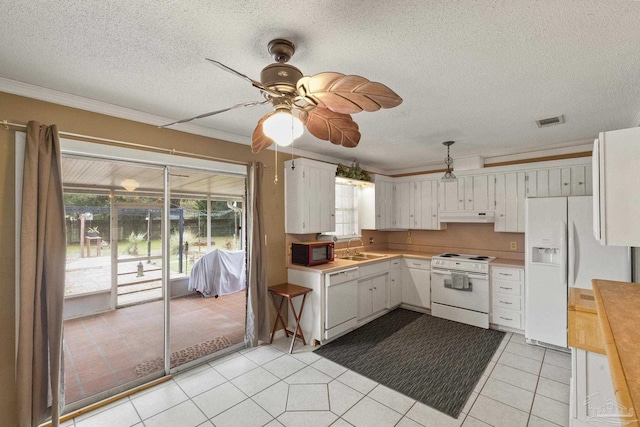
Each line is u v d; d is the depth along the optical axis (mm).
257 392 2473
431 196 4867
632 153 1240
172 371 2764
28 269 1926
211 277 3674
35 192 1972
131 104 2412
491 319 3877
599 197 1322
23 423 1890
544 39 1521
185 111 2572
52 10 1302
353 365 2906
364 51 1645
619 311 1264
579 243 3133
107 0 1239
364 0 1244
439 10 1308
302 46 1595
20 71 1862
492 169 4215
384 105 1420
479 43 1564
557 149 3822
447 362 2961
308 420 2133
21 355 1898
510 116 2672
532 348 3277
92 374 2652
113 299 2842
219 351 3119
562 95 2215
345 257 4707
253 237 3295
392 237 5672
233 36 1510
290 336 3643
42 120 2109
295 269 3658
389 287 4535
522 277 3637
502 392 2445
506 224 4109
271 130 1529
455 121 2818
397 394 2432
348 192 4934
